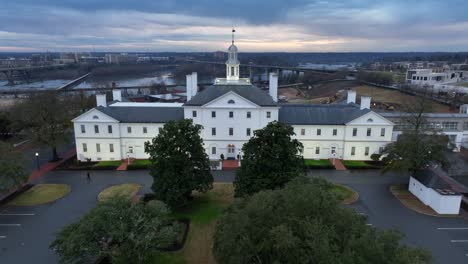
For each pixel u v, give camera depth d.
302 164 46.31
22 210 48.47
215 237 29.84
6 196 52.09
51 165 67.75
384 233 23.86
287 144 43.84
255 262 25.77
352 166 65.25
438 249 38.81
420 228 43.41
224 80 73.31
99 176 61.84
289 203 26.52
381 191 54.91
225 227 27.00
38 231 42.78
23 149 79.81
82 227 29.95
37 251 38.38
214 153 69.56
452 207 46.84
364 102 70.25
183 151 46.94
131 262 31.02
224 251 26.33
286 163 44.44
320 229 23.27
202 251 38.47
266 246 24.67
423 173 52.28
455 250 38.69
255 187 43.03
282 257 23.92
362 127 67.81
